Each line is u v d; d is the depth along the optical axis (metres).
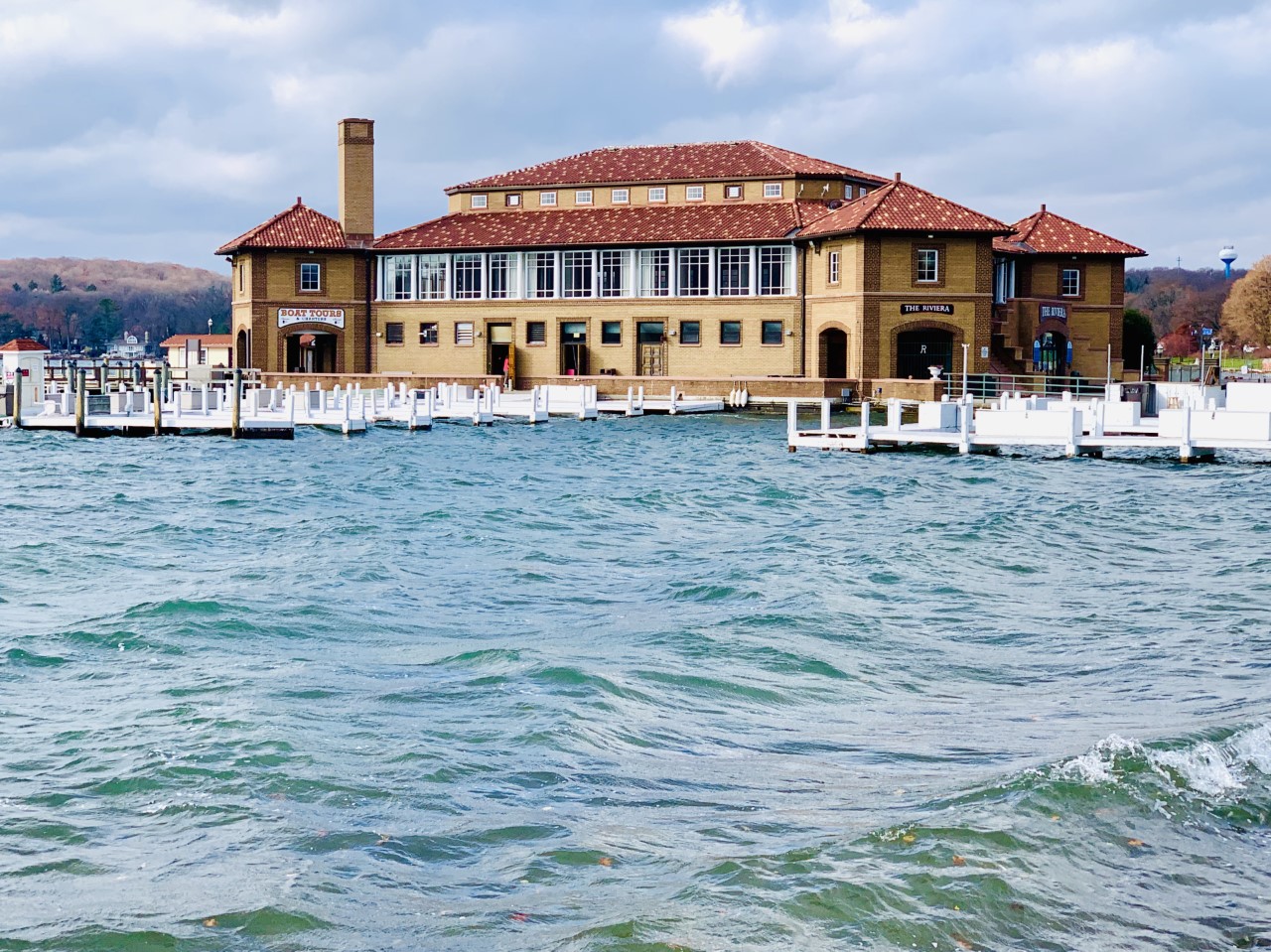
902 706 18.08
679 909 11.55
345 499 41.66
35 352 74.25
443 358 96.38
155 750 15.55
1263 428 49.62
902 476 48.12
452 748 15.77
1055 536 33.53
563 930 11.31
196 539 33.19
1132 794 13.80
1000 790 13.97
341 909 11.73
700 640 21.56
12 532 33.88
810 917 11.41
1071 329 90.19
